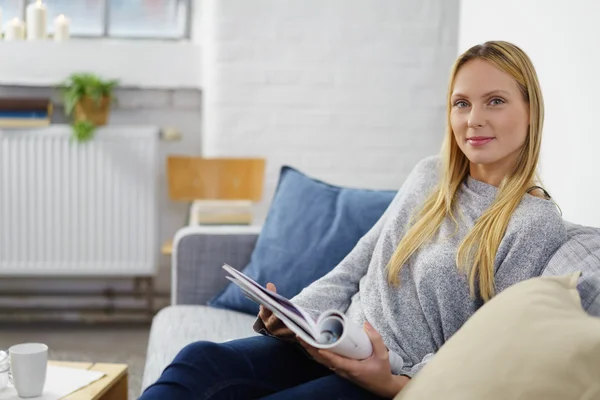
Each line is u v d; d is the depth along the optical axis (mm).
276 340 1461
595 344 963
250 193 3432
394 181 3652
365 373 1249
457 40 3613
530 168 1537
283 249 2287
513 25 2594
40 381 1583
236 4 3512
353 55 3582
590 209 1965
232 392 1318
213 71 3539
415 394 1105
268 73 3557
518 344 1032
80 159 3654
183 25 3992
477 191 1598
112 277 3916
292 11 3539
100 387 1670
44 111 3609
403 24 3590
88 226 3689
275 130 3580
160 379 1264
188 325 2146
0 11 3877
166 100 3855
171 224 3900
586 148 2002
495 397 991
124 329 3768
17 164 3631
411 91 3621
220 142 3564
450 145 1641
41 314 3865
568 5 2141
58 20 3824
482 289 1451
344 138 3613
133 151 3676
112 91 3814
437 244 1554
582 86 2037
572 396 942
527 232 1443
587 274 1290
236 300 2346
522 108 1533
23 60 3771
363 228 2236
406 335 1528
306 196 2371
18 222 3656
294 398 1251
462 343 1117
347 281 1702
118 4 3979
